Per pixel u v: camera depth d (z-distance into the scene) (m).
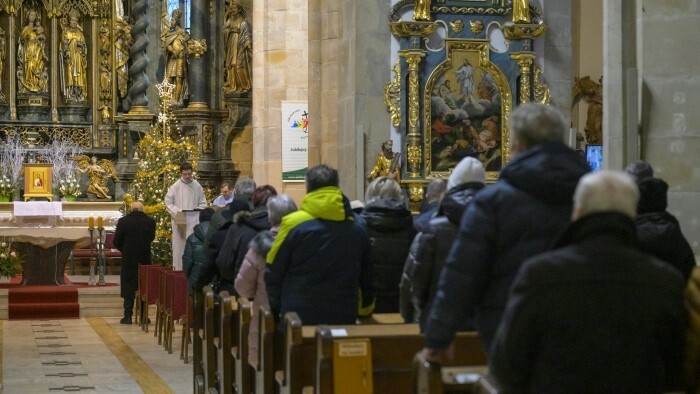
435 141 16.81
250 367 8.81
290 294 7.97
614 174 4.47
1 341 17.62
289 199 9.13
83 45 31.22
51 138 30.86
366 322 8.37
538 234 5.14
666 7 11.30
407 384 6.39
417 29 16.56
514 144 5.34
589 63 24.03
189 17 31.17
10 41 30.66
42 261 23.22
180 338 17.88
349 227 8.07
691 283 4.66
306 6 25.42
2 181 27.52
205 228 13.22
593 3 24.05
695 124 11.29
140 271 19.59
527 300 4.35
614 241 4.39
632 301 4.32
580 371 4.30
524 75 17.06
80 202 27.77
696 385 4.64
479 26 17.00
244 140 30.50
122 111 31.55
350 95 16.83
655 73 11.33
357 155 16.48
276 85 25.22
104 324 20.27
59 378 13.63
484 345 5.30
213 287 11.96
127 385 13.06
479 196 5.26
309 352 6.85
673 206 11.31
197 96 30.52
